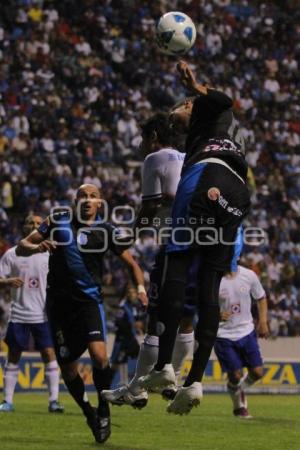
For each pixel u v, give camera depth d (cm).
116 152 5362
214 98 1367
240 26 6688
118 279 4481
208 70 6253
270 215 5412
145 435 1795
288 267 4950
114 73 5953
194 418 2227
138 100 5775
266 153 5897
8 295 4172
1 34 5634
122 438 1725
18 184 4747
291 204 5572
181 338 1563
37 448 1531
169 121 1448
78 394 1705
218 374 3553
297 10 6962
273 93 6378
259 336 2459
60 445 1580
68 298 1691
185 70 1364
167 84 5956
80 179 4991
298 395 3544
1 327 4062
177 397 1337
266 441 1709
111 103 5662
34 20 5872
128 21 6253
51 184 4866
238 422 2138
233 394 2336
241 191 1355
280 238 5241
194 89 1369
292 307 4778
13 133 5088
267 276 4684
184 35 1468
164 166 1535
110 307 4394
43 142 5125
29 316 2445
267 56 6606
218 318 1357
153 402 2825
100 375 1659
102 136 5378
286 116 6259
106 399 1557
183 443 1661
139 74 5972
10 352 2466
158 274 1467
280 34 6831
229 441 1705
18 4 5869
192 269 1491
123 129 5497
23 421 2045
